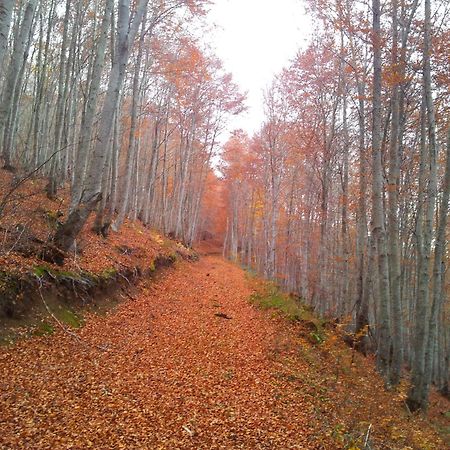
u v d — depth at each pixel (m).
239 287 20.97
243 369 8.98
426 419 9.21
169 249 24.06
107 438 5.21
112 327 9.96
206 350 9.89
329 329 14.18
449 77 10.73
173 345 9.84
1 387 5.81
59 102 17.19
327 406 7.68
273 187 24.22
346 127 17.23
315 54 17.73
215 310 14.38
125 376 7.36
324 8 12.88
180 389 7.29
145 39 20.11
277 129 23.91
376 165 10.67
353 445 6.06
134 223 24.67
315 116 19.27
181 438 5.58
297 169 25.33
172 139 38.34
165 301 14.32
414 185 17.19
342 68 16.94
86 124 10.96
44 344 7.66
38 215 11.45
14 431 4.91
